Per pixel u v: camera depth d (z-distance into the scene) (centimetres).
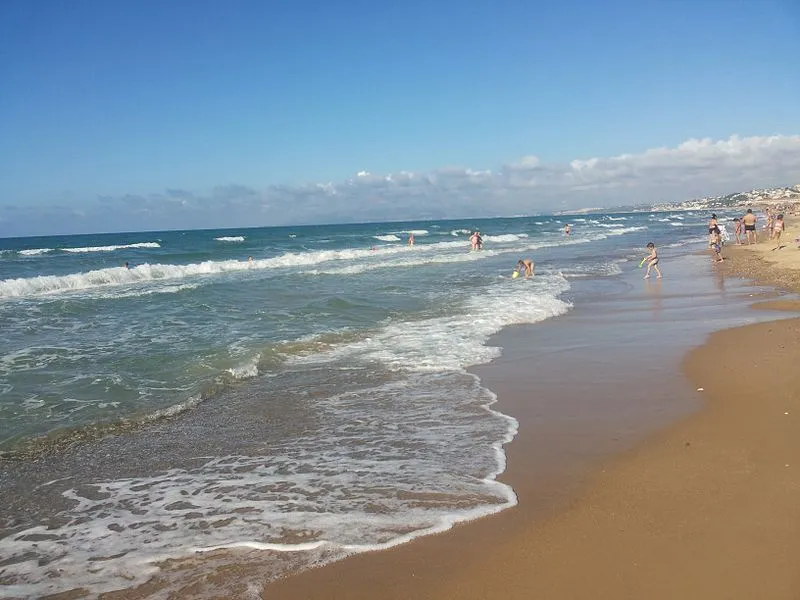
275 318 1377
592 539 391
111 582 366
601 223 9862
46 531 437
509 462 531
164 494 494
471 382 812
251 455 578
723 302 1412
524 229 8225
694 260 2609
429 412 690
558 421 639
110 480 529
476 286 1931
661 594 328
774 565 348
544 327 1198
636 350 954
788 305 1299
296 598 342
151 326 1295
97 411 728
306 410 715
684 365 841
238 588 354
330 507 455
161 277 2641
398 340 1109
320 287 1978
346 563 376
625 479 481
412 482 495
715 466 494
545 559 371
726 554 362
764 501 427
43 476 541
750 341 955
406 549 390
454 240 5694
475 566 367
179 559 389
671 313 1298
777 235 3400
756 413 617
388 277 2298
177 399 771
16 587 362
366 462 545
